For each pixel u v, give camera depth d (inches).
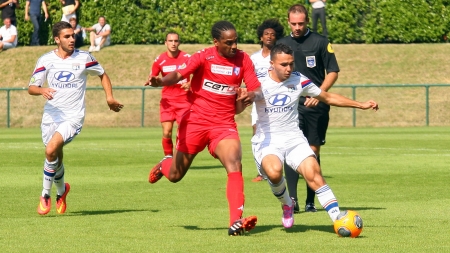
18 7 2443.4
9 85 2278.5
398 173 1015.6
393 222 611.5
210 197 785.6
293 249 494.0
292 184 693.9
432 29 2496.3
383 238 535.8
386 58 2378.2
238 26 2436.0
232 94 564.1
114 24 2454.5
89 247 503.5
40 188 863.7
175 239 533.0
